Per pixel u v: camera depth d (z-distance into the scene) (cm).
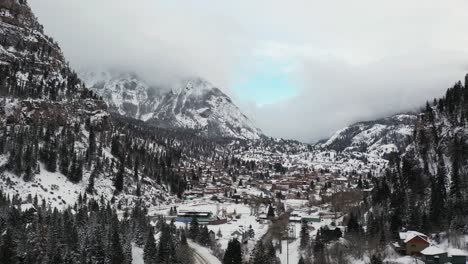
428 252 18025
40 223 19125
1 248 16375
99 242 18175
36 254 17175
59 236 18200
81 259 17525
